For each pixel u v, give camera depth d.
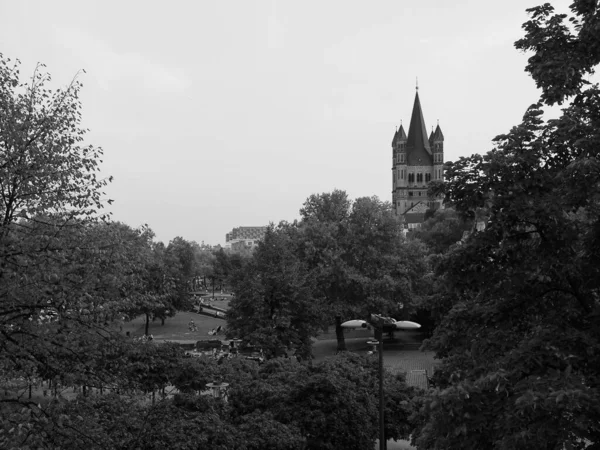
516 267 14.42
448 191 14.12
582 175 12.21
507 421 10.96
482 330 14.96
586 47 14.12
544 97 14.32
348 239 76.38
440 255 14.98
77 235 16.91
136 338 20.11
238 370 33.47
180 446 19.48
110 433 17.91
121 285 18.20
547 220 13.11
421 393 28.53
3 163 16.14
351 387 28.52
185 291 82.81
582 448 11.02
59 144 16.92
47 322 16.08
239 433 22.80
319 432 25.78
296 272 55.25
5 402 16.12
